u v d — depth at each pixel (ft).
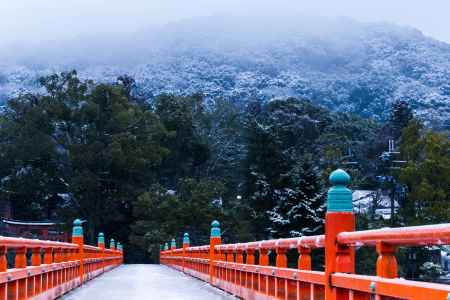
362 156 246.06
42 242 40.27
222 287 61.05
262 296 40.93
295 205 140.36
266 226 167.73
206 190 217.15
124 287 65.21
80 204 234.58
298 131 275.39
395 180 170.30
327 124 296.30
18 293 32.86
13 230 233.55
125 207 248.73
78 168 235.61
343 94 582.76
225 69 620.90
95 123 240.12
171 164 283.18
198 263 85.46
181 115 284.82
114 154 226.79
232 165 286.05
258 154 181.78
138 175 243.40
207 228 205.98
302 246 30.48
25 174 236.43
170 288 63.93
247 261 47.52
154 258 227.81
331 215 24.47
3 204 245.24
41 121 233.96
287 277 33.30
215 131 307.78
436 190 143.95
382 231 18.80
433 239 15.12
